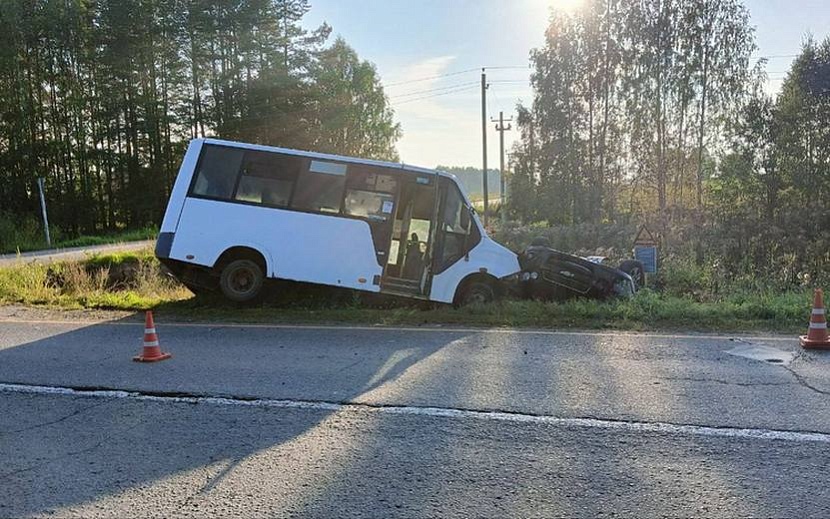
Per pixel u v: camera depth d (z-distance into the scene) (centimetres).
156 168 4669
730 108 2647
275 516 333
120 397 550
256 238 1048
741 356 689
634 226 2275
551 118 3500
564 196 3519
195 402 535
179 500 352
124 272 1731
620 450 421
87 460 411
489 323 919
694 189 2820
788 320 895
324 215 1062
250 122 4688
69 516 334
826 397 534
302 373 629
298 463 404
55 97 4319
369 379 605
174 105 4722
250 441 444
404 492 361
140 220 4672
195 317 985
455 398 541
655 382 586
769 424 468
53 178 4331
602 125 3189
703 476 379
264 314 1004
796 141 2403
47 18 4016
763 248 1606
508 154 4106
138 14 4291
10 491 365
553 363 664
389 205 1074
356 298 1104
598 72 3172
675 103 2772
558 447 428
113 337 822
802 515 330
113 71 4347
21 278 1344
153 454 421
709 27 2698
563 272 1155
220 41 4625
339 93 5422
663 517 329
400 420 486
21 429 471
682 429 459
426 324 917
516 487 366
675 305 983
